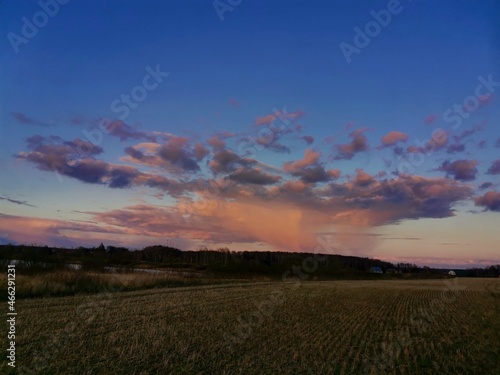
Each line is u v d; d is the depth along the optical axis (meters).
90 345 14.20
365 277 90.62
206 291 35.59
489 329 21.53
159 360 12.86
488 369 13.74
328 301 32.81
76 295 27.36
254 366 12.86
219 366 12.62
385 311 28.47
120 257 70.94
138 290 34.03
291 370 12.54
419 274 109.81
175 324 18.69
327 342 16.78
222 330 18.05
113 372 11.46
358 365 13.73
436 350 16.36
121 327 17.31
